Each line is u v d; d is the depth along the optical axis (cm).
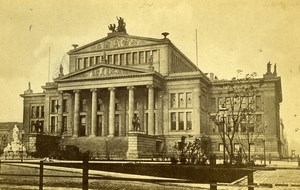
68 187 2303
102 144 6531
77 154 5400
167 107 7100
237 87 5644
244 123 6228
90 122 7456
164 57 7200
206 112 6962
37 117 7862
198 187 2381
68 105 7644
